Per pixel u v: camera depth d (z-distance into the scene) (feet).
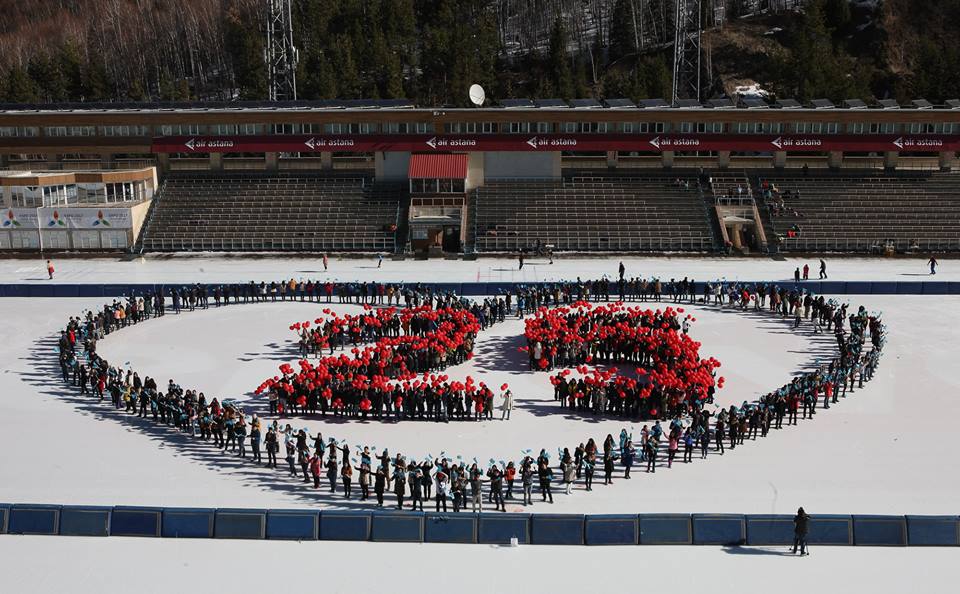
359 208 386.11
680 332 252.83
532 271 337.11
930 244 361.92
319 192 393.91
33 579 129.70
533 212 380.37
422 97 567.59
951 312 284.41
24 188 370.32
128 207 373.81
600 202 384.47
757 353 239.91
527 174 397.60
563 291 299.38
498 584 128.67
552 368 228.43
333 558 136.46
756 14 644.69
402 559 136.15
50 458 172.86
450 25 621.31
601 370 224.33
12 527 143.64
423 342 222.28
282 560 135.74
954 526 139.03
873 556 136.46
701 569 132.67
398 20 621.31
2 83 586.45
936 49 527.81
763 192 384.06
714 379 211.82
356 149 395.34
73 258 365.81
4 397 208.03
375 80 574.97
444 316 244.01
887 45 589.32
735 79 589.32
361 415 194.90
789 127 394.11
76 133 404.98
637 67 572.92
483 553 138.10
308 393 196.44
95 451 176.55
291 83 473.67
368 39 603.26
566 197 387.14
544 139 391.86
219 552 138.10
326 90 524.52
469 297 304.71
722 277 326.24
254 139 398.83
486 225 374.22
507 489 158.81
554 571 132.36
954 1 603.26
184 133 402.31
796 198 383.04
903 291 307.58
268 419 193.77
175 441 182.29
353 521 142.61
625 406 195.00
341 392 194.80
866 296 305.73
